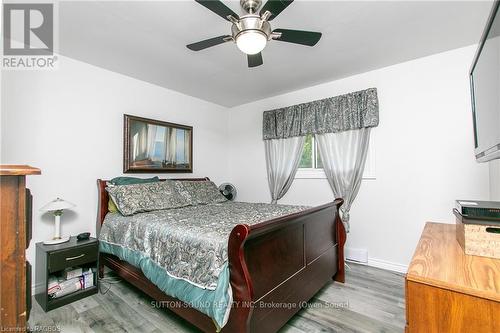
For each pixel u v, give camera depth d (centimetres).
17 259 75
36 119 239
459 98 248
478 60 137
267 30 160
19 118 230
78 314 198
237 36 161
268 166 387
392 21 200
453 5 181
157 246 193
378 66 287
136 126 316
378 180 293
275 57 262
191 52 250
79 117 269
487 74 122
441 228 152
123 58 264
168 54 255
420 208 268
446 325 78
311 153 355
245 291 133
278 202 377
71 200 261
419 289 83
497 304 70
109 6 179
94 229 278
